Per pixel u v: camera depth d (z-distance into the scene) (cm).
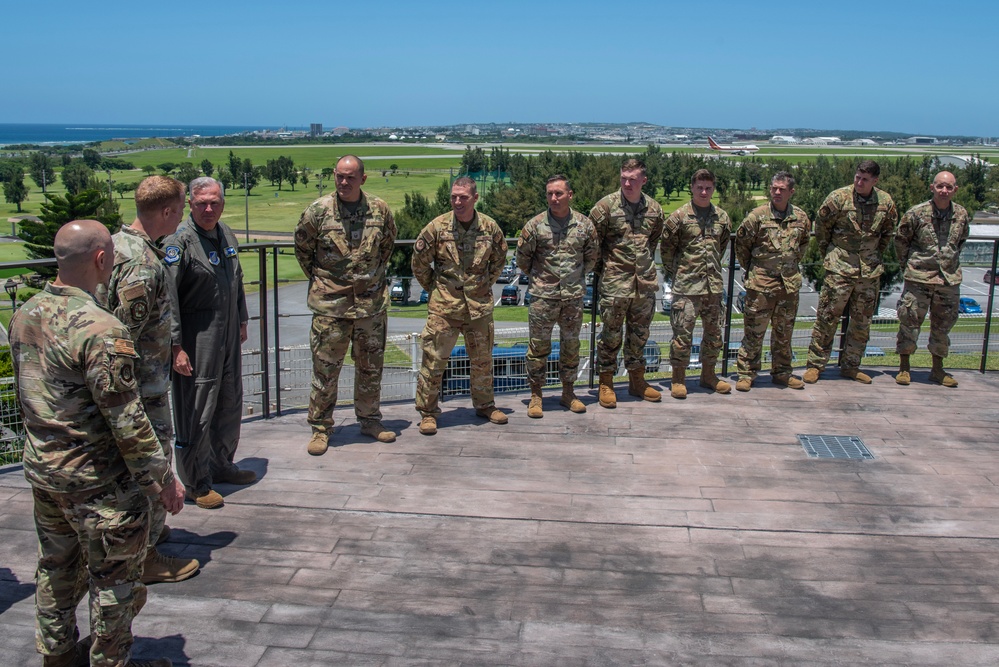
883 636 319
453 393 627
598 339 598
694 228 593
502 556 376
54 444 266
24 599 341
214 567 364
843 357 671
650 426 550
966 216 630
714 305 611
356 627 320
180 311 404
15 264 439
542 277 557
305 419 562
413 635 315
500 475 466
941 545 392
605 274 582
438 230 516
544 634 317
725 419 566
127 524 276
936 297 638
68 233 266
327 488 447
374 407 520
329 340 487
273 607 333
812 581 358
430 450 503
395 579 355
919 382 662
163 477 277
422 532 398
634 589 349
